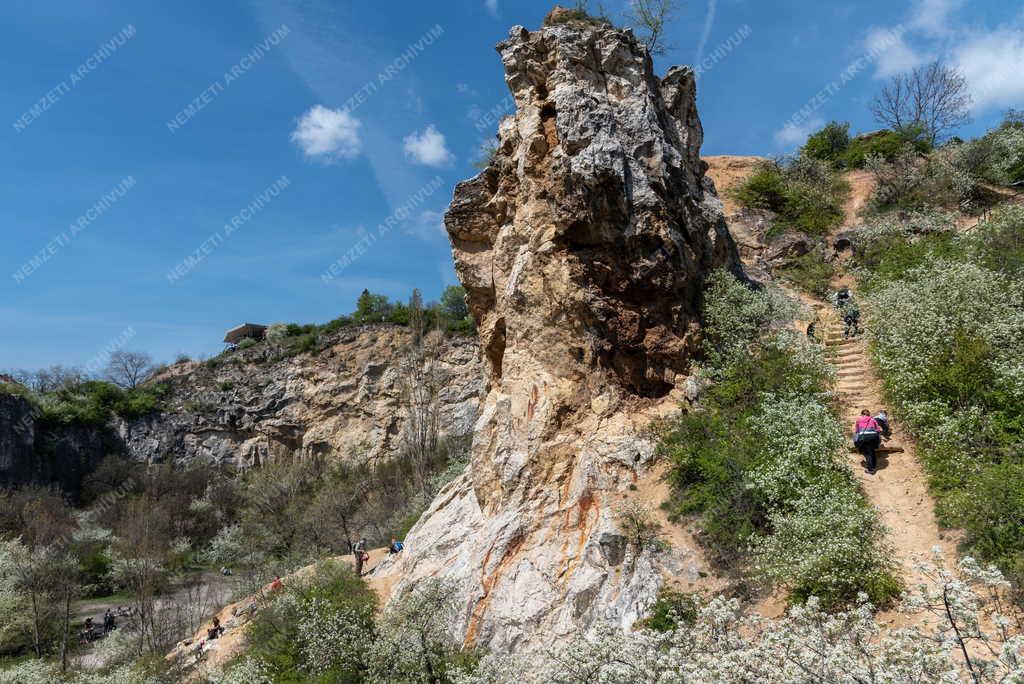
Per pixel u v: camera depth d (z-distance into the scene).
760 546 10.02
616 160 13.62
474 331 57.41
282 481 41.88
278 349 67.25
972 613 5.54
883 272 19.22
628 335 13.91
